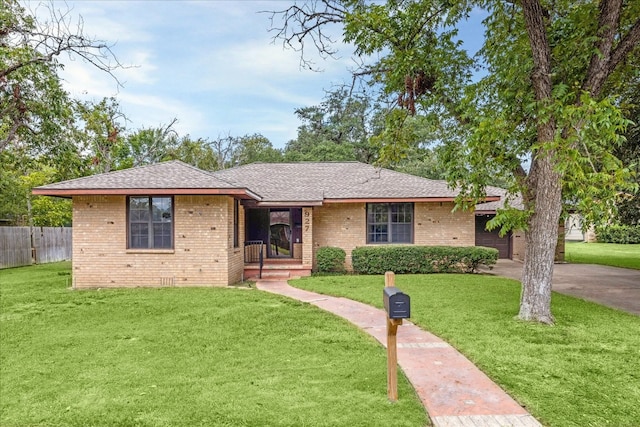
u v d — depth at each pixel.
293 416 3.72
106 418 3.74
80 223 11.74
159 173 12.50
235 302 9.20
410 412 3.79
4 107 13.75
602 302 9.35
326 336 6.48
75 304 9.18
